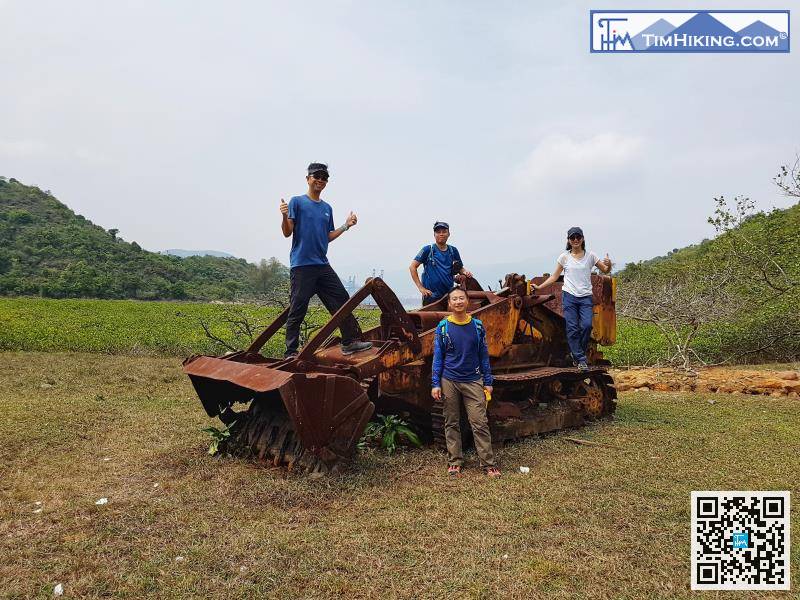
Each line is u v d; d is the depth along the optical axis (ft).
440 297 21.66
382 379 18.61
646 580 9.74
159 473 15.49
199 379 17.87
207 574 9.95
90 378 33.17
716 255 47.01
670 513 12.54
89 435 19.48
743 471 15.47
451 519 12.25
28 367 37.01
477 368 16.05
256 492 13.87
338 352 19.22
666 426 21.40
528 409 20.74
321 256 18.65
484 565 10.23
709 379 32.17
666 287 39.45
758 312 44.37
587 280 22.03
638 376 33.47
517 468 16.07
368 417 15.87
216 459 16.74
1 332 56.18
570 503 13.17
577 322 21.97
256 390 14.75
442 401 16.70
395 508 12.99
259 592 9.35
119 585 9.59
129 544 11.09
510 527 11.86
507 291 21.35
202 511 12.74
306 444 14.67
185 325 82.33
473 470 15.85
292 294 18.47
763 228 46.32
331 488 14.17
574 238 21.90
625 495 13.69
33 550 10.80
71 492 13.98
